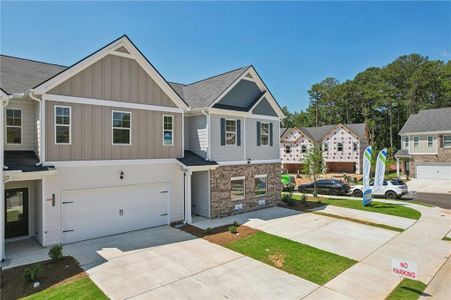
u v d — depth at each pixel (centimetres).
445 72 5488
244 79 1731
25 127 1144
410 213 1630
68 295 692
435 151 3400
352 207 1795
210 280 781
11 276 804
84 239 1141
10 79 1157
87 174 1147
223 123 1589
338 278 799
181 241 1127
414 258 957
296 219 1488
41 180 1059
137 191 1298
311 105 7975
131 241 1128
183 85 1992
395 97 6128
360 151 4175
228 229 1295
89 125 1154
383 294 709
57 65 1462
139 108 1298
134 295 696
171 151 1413
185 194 1420
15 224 1145
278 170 1919
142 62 1300
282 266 877
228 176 1595
